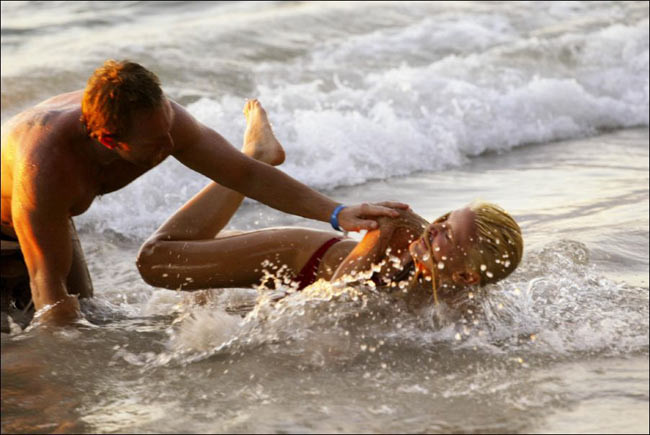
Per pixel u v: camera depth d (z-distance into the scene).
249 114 15.75
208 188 14.49
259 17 40.59
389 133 27.66
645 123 33.72
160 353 11.77
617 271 15.34
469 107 31.33
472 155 29.19
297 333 12.00
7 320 13.42
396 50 38.25
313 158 26.19
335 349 11.47
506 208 20.98
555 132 31.58
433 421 9.34
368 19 42.34
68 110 12.34
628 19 44.78
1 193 12.94
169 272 13.86
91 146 12.27
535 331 11.87
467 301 12.28
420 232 12.55
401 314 12.29
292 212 13.42
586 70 37.38
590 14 45.91
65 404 10.06
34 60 32.31
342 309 12.40
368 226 12.61
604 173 25.47
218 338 11.95
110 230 21.00
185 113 12.91
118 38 36.12
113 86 10.97
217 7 43.62
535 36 41.16
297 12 42.03
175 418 9.61
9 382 10.70
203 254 13.73
